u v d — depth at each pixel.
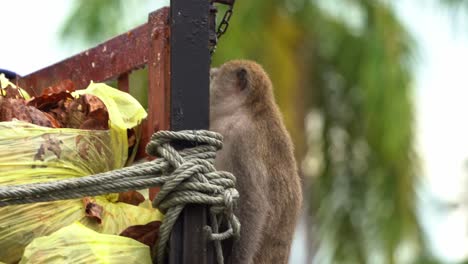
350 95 26.84
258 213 11.48
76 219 8.18
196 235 7.91
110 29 24.84
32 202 7.68
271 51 25.69
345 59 26.55
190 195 7.85
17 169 8.12
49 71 11.12
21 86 11.62
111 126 8.72
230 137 12.05
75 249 7.70
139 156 9.02
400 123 25.97
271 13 25.91
